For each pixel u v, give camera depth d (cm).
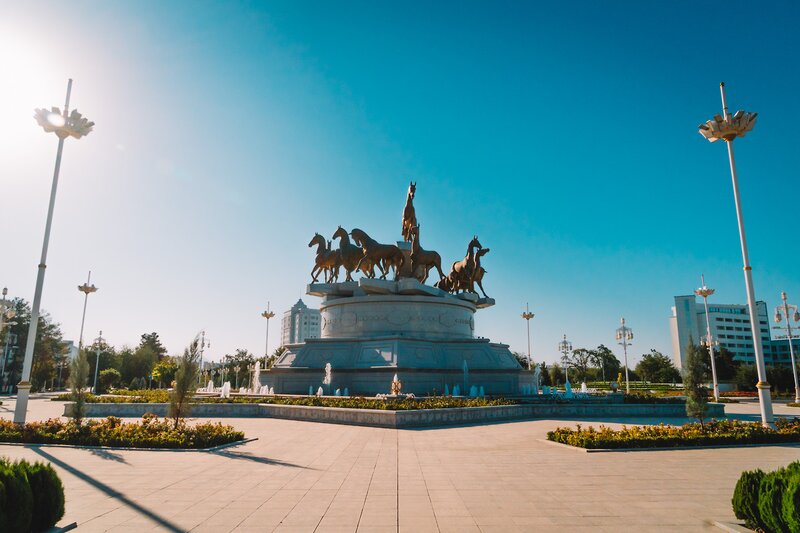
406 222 4078
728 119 1995
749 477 762
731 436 1619
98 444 1538
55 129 2123
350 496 969
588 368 11069
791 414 3055
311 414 2367
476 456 1419
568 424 2253
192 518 823
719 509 880
